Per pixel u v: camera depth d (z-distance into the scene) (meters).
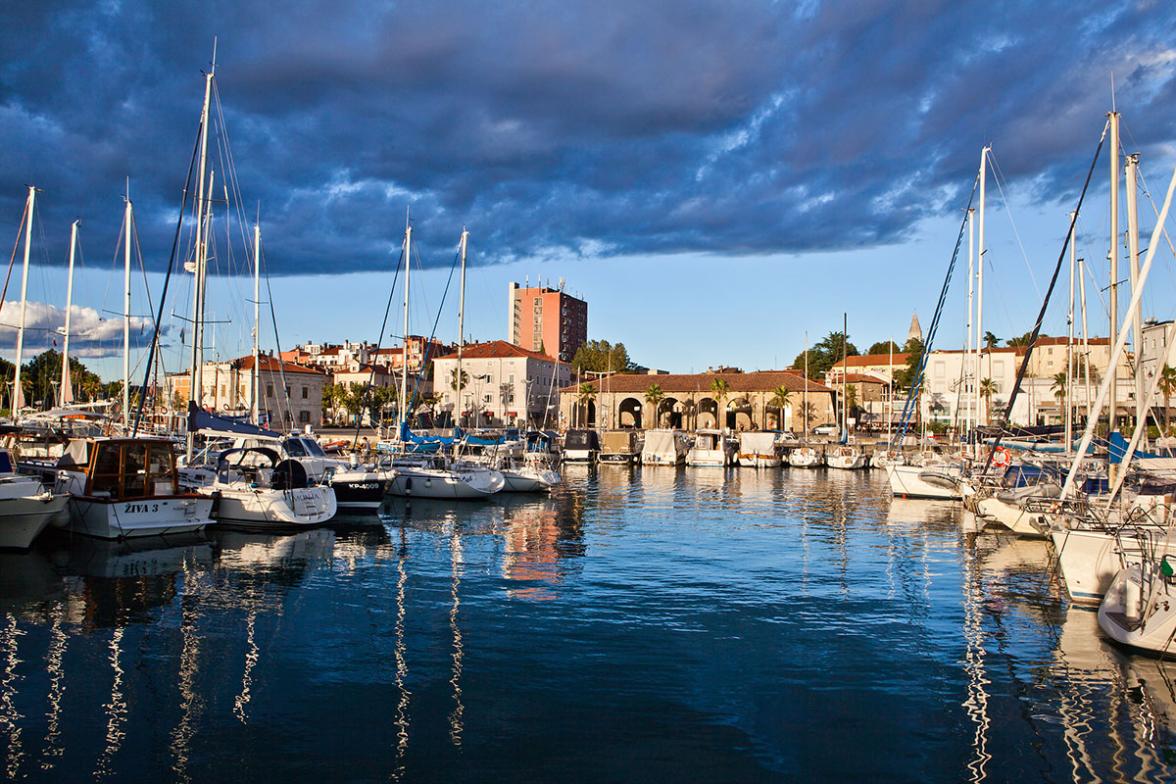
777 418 115.81
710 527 34.81
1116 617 17.22
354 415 110.00
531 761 11.52
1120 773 11.28
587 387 118.00
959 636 17.52
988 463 33.31
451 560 25.75
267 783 10.78
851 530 33.97
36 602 19.41
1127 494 21.83
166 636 16.94
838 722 12.93
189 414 32.62
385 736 12.27
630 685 14.49
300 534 30.25
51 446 37.44
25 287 39.06
